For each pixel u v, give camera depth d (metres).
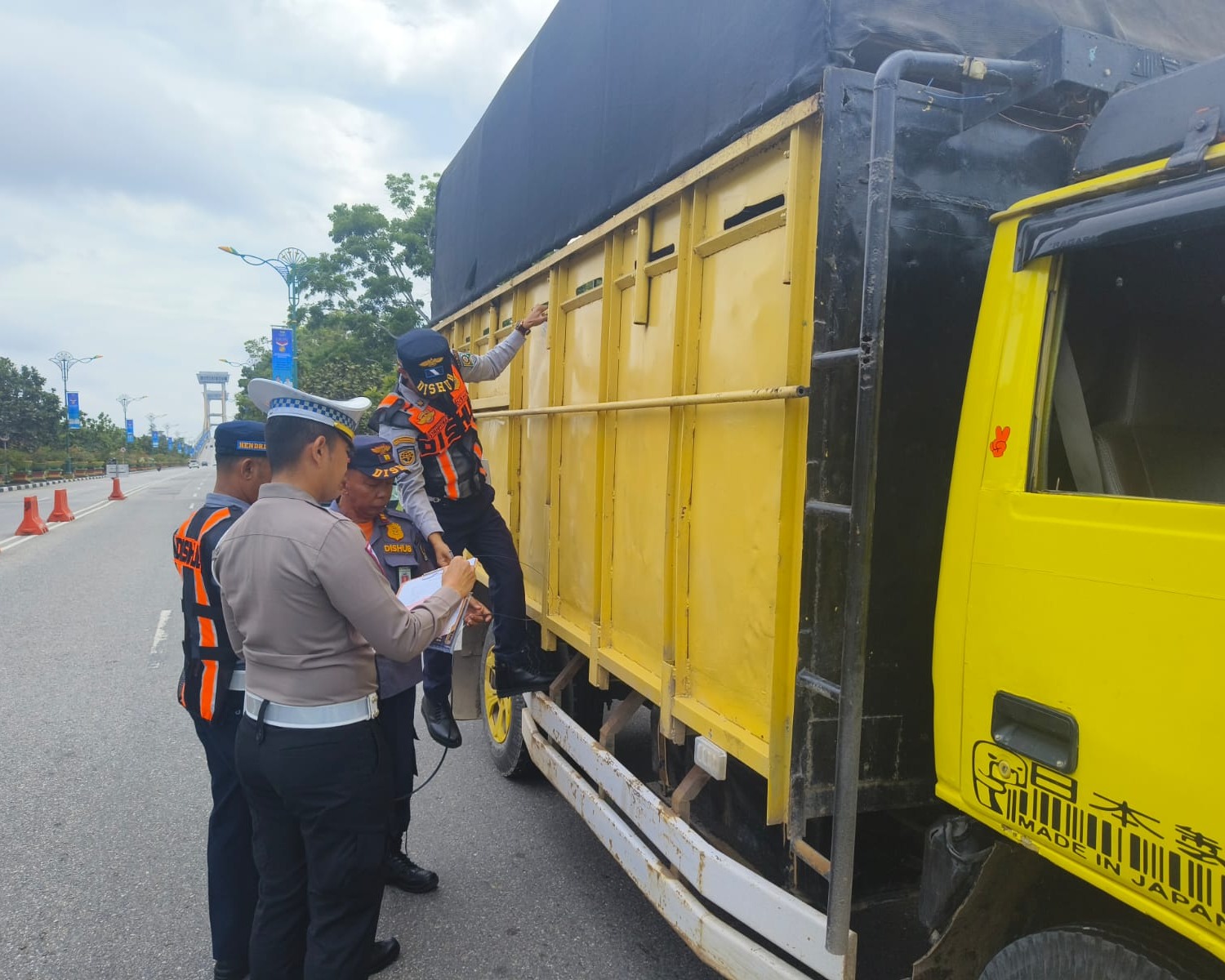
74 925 3.45
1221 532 1.32
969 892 1.82
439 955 3.27
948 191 2.05
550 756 3.86
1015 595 1.67
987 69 1.79
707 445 2.53
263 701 2.43
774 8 2.13
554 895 3.71
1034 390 1.70
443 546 3.43
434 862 4.00
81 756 5.23
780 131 2.11
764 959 2.20
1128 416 1.82
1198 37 2.45
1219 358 1.69
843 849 1.76
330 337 28.19
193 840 4.18
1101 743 1.48
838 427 1.99
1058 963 1.60
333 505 3.57
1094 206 1.62
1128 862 1.43
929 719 2.11
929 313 2.04
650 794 2.88
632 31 3.04
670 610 2.73
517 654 3.97
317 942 2.52
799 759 2.02
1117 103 1.80
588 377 3.58
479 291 5.36
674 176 2.73
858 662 1.72
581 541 3.64
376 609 2.39
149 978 3.11
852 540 1.71
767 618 2.18
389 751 2.62
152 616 9.28
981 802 1.76
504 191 4.75
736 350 2.37
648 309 2.97
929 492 2.07
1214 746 1.29
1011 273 1.78
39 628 8.66
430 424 3.66
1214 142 1.47
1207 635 1.32
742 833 2.53
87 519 21.86
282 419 2.50
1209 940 1.31
